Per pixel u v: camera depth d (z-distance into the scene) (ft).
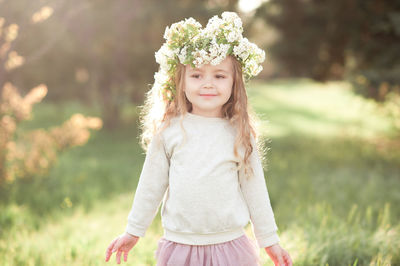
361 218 13.69
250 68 6.47
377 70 23.47
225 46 6.01
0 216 14.14
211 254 6.17
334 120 59.52
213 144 6.21
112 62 38.83
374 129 44.14
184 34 6.25
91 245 11.21
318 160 27.02
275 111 69.77
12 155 18.67
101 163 26.23
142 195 6.48
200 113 6.47
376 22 26.14
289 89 107.76
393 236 10.61
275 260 6.63
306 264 9.46
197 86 6.18
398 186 18.75
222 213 6.13
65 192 18.08
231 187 6.23
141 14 33.27
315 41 31.63
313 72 34.65
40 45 24.86
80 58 37.22
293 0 32.17
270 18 33.83
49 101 44.62
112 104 42.88
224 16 6.30
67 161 25.43
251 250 6.50
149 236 11.84
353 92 25.18
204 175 6.08
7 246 11.27
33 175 19.98
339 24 29.45
